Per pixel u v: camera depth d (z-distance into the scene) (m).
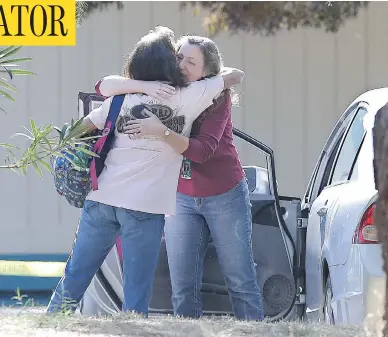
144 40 14.75
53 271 33.41
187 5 36.75
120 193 14.48
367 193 15.07
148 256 14.66
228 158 16.41
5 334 11.45
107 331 11.95
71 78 36.88
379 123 6.46
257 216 18.80
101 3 36.97
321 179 20.16
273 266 18.73
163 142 14.55
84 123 14.66
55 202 36.38
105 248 15.02
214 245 17.59
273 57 37.59
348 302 14.91
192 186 16.44
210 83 14.87
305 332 12.25
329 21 35.66
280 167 37.81
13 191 36.19
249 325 12.82
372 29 37.53
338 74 37.84
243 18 35.44
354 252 14.84
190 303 17.19
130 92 14.58
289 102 37.88
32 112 36.59
